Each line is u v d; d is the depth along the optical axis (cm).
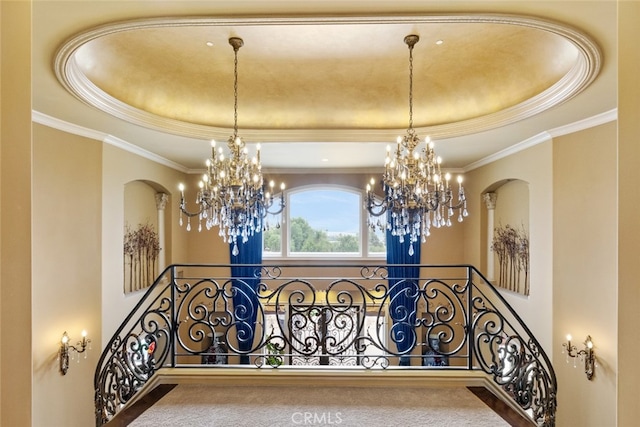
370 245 804
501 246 650
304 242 811
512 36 352
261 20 240
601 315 409
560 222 463
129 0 222
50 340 418
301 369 307
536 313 511
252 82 461
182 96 476
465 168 738
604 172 409
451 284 761
